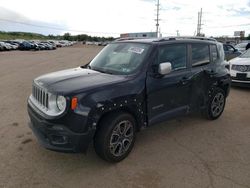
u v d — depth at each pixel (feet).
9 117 18.35
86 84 11.64
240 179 11.23
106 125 11.64
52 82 12.05
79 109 10.80
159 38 15.16
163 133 16.06
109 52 15.66
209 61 17.38
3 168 11.71
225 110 21.08
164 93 14.16
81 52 123.75
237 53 50.21
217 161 12.73
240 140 15.21
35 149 13.51
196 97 16.40
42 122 11.28
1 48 124.06
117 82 12.19
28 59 73.61
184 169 11.96
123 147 12.57
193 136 15.67
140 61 13.50
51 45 162.81
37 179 10.97
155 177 11.28
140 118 13.16
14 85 30.42
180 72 15.07
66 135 10.84
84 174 11.43
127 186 10.63
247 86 27.96
